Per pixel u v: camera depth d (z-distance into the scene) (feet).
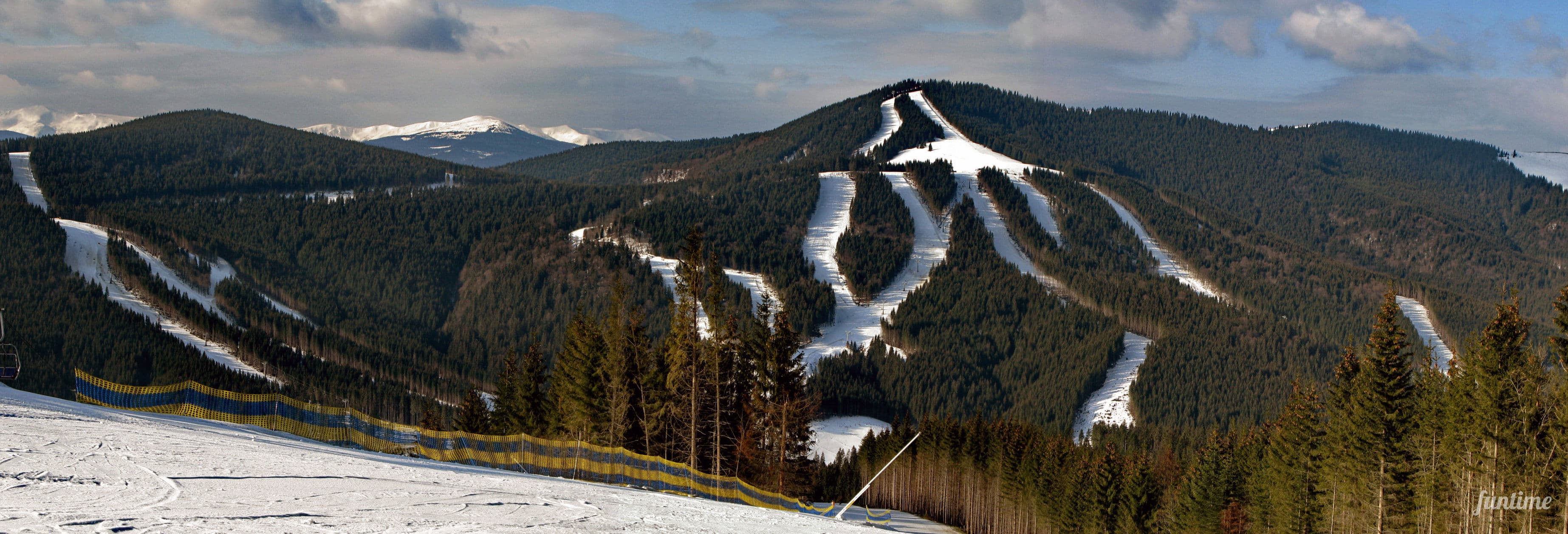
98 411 114.11
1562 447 117.29
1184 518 244.22
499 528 58.75
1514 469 123.85
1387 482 157.07
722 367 188.34
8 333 595.47
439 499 70.85
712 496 167.02
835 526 87.04
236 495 62.44
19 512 50.93
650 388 196.13
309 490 68.18
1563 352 118.93
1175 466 346.33
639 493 101.50
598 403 197.57
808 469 195.11
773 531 74.23
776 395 190.80
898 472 386.11
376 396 618.03
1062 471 282.15
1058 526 276.41
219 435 105.50
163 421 115.14
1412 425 155.53
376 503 65.05
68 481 62.44
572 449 173.99
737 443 189.47
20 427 88.28
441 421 253.85
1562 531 120.57
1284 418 203.62
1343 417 171.42
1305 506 186.91
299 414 175.83
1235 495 241.55
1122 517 248.32
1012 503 311.06
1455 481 139.44
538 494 83.15
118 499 57.21
